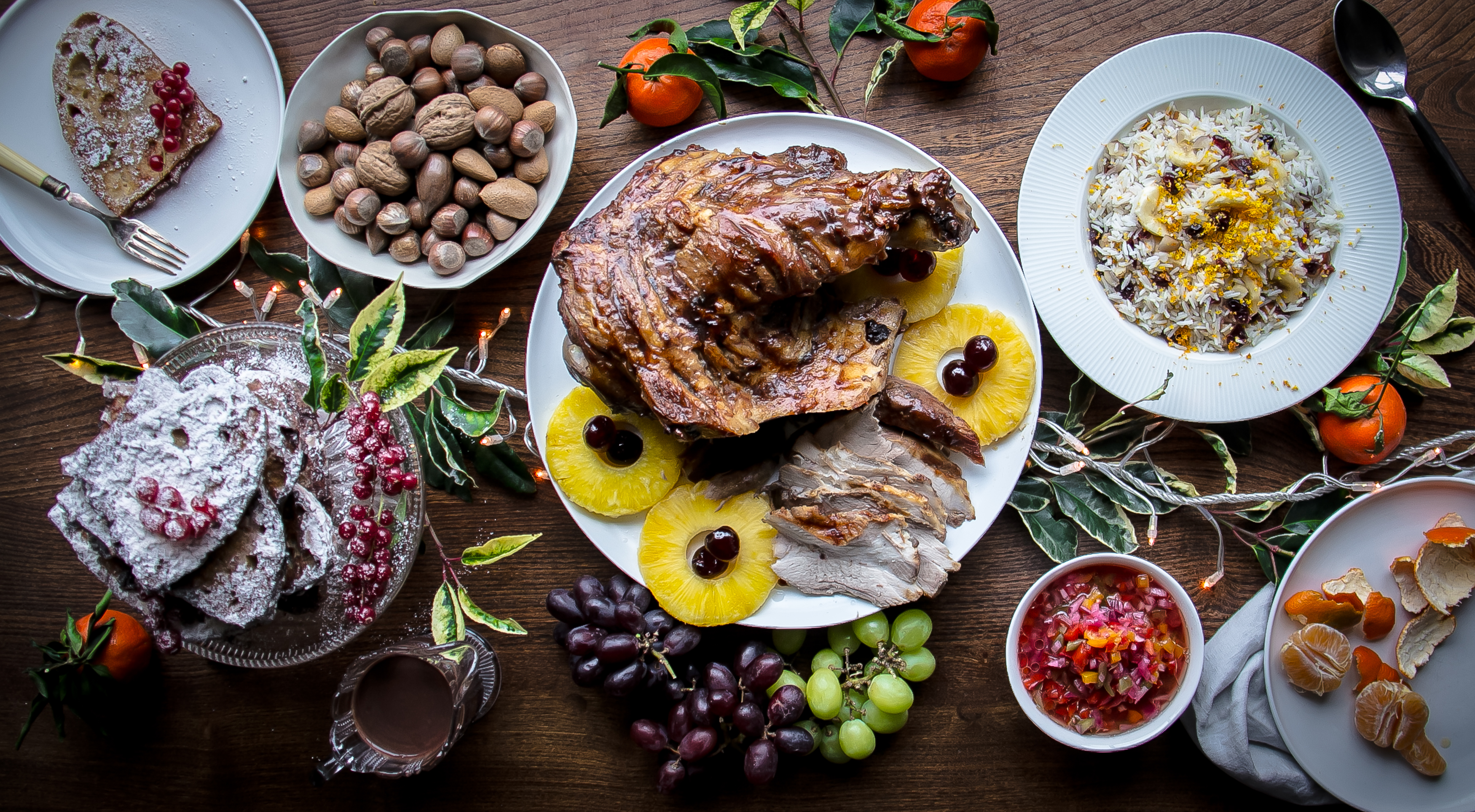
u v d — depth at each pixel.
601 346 0.77
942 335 0.82
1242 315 0.83
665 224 0.77
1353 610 0.81
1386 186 0.81
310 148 0.84
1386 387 0.81
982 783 0.86
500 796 0.88
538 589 0.87
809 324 0.80
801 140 0.84
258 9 0.88
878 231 0.75
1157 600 0.81
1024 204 0.83
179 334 0.83
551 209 0.84
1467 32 0.85
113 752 0.88
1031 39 0.87
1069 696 0.81
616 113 0.85
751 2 0.84
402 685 0.81
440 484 0.86
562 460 0.82
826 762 0.87
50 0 0.87
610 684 0.81
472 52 0.83
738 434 0.76
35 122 0.87
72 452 0.88
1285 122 0.82
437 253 0.83
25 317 0.88
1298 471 0.86
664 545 0.82
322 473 0.77
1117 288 0.84
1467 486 0.82
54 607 0.88
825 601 0.82
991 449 0.83
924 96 0.87
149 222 0.87
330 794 0.88
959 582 0.86
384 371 0.74
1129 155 0.83
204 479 0.74
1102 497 0.85
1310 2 0.86
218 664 0.88
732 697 0.81
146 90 0.86
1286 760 0.84
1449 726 0.83
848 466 0.81
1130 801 0.86
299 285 0.85
